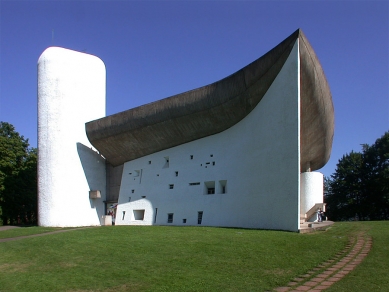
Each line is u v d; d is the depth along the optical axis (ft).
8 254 49.93
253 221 67.41
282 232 55.83
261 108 69.72
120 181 100.58
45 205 95.40
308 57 64.08
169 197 86.12
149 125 86.74
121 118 90.84
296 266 35.27
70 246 51.42
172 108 81.20
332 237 49.52
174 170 86.99
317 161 110.11
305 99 69.87
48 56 99.91
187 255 41.55
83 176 99.30
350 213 147.64
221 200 75.61
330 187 158.71
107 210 101.86
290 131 61.62
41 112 98.89
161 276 34.42
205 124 79.71
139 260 40.75
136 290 31.27
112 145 96.73
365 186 147.13
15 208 137.08
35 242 57.16
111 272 36.91
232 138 76.69
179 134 84.94
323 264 35.91
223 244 45.91
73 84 100.73
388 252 38.93
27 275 38.22
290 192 60.13
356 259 36.91
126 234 60.39
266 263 36.65
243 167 72.38
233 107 73.77
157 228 68.85
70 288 32.96
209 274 34.12
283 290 29.09
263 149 67.72
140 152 94.79
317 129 83.71
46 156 96.73
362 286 28.66
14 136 145.38
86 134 100.07
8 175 134.31
